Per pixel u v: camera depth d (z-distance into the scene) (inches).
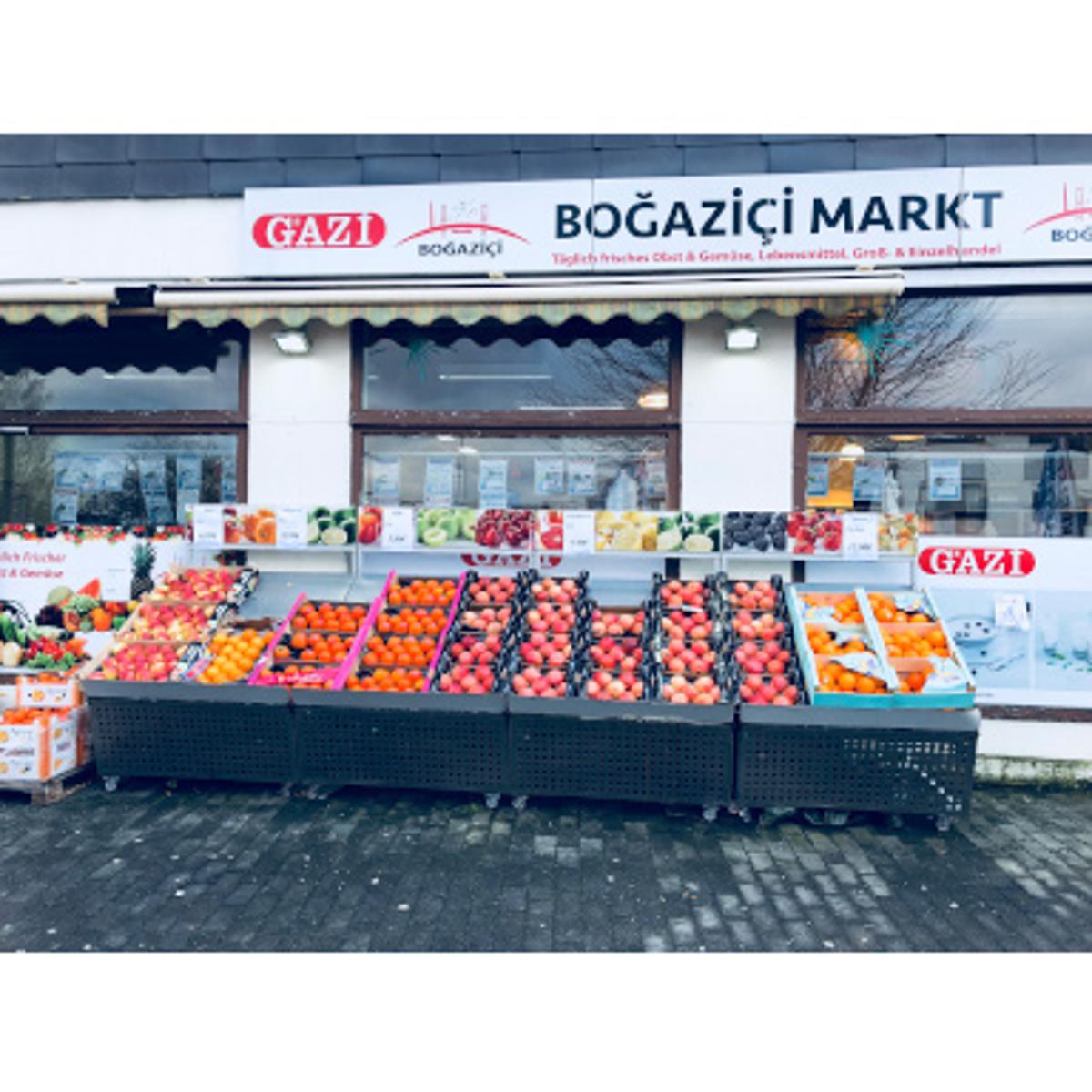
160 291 202.2
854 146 209.2
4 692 199.0
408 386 226.2
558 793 172.2
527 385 223.5
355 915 130.8
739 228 210.2
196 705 179.0
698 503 214.5
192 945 122.1
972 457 209.6
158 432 232.4
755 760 165.9
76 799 179.5
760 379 212.5
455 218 219.9
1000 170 201.2
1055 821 176.1
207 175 229.3
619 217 214.5
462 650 182.5
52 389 238.1
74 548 231.0
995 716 205.0
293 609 196.5
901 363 213.0
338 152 225.5
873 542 193.3
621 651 180.4
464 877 144.1
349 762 177.2
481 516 205.5
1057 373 208.8
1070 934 128.3
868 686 162.6
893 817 169.9
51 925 126.6
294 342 217.6
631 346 220.4
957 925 130.3
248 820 168.6
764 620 183.9
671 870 148.3
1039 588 205.2
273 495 227.0
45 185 234.2
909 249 204.5
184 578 210.8
